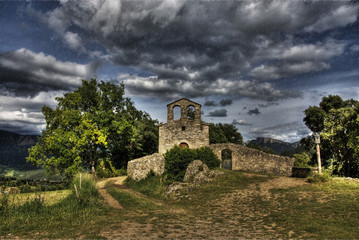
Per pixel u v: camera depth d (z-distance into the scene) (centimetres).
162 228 1031
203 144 3095
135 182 2680
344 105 3397
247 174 2539
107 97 3609
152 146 4816
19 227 1035
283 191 1720
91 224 1079
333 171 2970
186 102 3183
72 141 3025
